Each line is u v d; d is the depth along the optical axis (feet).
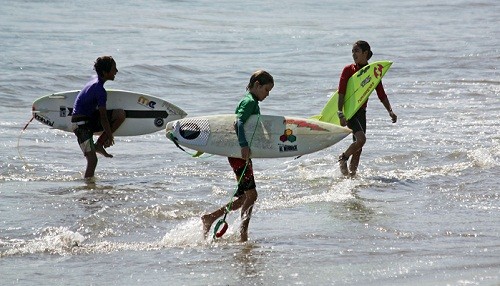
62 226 68.49
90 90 85.56
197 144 68.13
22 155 96.37
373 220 70.85
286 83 156.15
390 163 95.20
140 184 84.33
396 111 127.65
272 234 66.64
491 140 106.63
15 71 156.15
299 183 85.51
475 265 57.77
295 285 54.03
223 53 195.11
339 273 56.24
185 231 66.28
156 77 159.74
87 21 242.37
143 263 58.75
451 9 305.94
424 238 65.41
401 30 245.86
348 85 86.74
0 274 56.08
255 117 67.92
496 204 76.79
